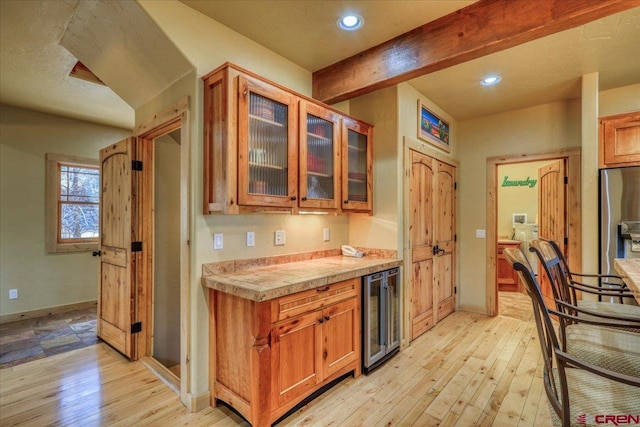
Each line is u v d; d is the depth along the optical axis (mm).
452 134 4191
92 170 4609
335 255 3193
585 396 1055
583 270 3000
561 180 3730
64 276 4270
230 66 1954
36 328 3607
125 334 2859
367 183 3090
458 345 3123
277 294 1829
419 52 2301
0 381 2457
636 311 1805
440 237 3869
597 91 2947
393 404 2148
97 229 4645
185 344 2145
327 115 2611
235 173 1973
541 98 3559
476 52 2080
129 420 1997
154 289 2979
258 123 2119
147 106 2662
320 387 2168
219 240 2221
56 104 3844
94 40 2375
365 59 2609
